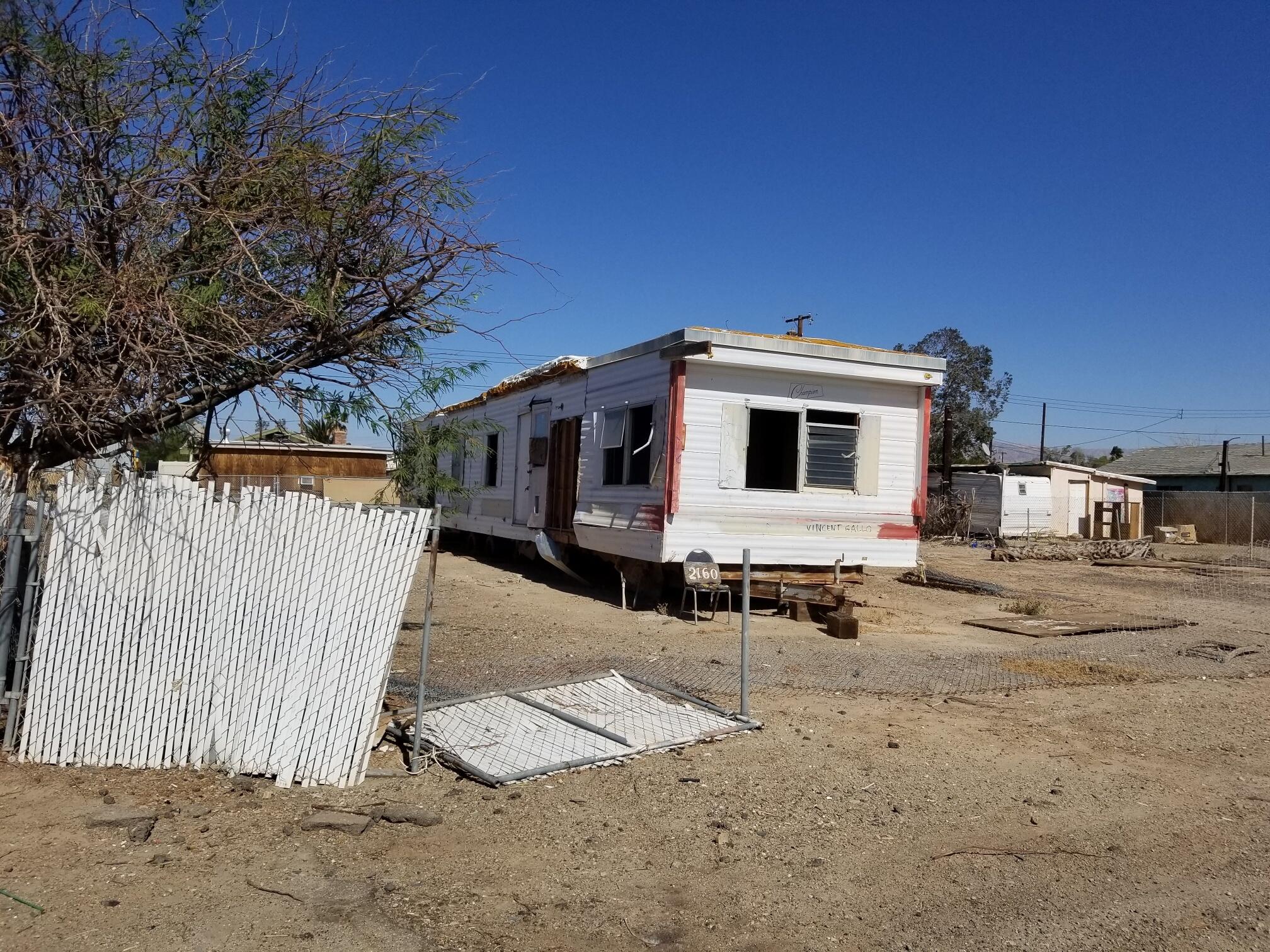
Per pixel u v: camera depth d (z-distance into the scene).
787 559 12.08
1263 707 7.95
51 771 5.12
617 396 13.12
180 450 6.89
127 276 5.14
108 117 5.64
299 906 3.79
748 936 3.78
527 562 17.66
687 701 7.06
